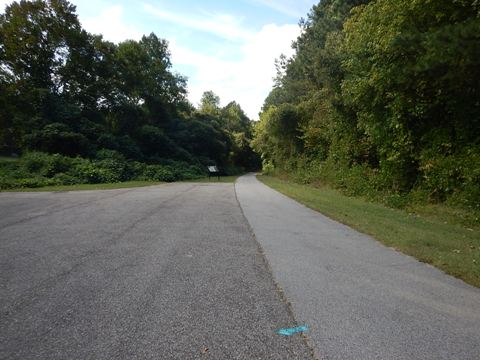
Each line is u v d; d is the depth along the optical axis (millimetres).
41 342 3301
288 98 43656
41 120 35875
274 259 6125
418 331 3578
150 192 19047
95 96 45250
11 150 39844
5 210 11602
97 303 4188
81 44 42594
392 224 9398
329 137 25562
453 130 12484
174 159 53562
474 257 6191
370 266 5789
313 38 35031
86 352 3137
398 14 12625
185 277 5141
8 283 4828
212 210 12016
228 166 74562
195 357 3078
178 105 68750
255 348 3236
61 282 4875
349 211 11812
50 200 14570
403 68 11477
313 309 4090
